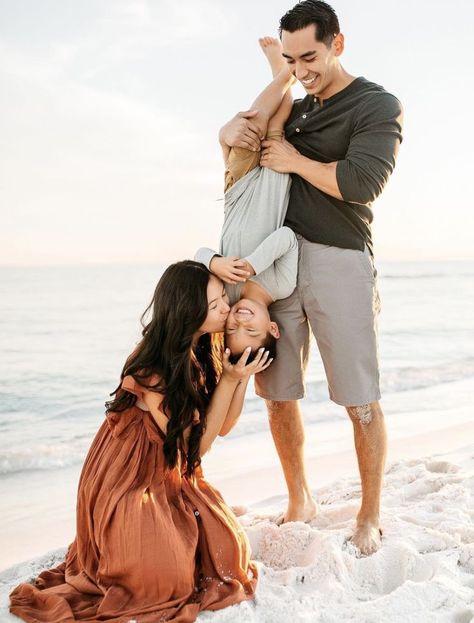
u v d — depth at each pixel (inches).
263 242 124.3
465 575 112.8
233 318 120.9
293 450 142.0
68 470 215.6
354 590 112.6
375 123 123.2
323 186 124.6
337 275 128.4
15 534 154.6
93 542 112.7
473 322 744.3
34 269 1427.2
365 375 129.5
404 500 154.2
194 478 122.1
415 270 1979.6
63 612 102.6
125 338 642.2
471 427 241.8
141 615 101.0
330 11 124.4
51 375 446.3
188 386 115.5
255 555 130.6
